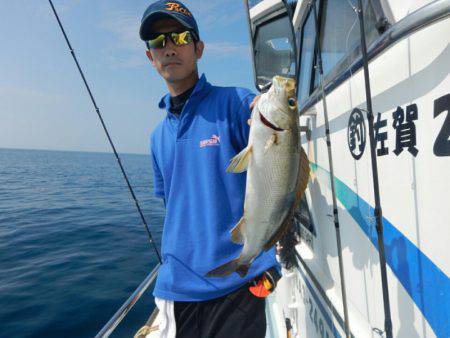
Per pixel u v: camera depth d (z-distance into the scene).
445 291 0.88
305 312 2.40
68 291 6.11
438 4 0.83
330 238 1.86
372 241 1.31
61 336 4.73
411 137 1.02
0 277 6.88
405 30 0.97
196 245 1.85
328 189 1.88
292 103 1.54
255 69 3.40
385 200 1.19
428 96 0.94
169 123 2.07
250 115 1.89
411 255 1.03
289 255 2.66
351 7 1.66
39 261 7.89
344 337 1.59
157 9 1.80
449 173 0.86
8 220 12.95
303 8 2.80
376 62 1.23
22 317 5.22
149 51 2.12
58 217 13.70
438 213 0.90
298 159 1.56
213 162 1.84
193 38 1.93
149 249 8.94
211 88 1.99
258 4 3.74
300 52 3.23
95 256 8.25
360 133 1.39
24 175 37.66
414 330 1.03
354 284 1.51
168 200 1.97
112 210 15.84
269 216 1.60
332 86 1.75
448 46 0.86
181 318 1.94
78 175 40.31
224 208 1.83
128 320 4.68
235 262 1.70
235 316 1.82
